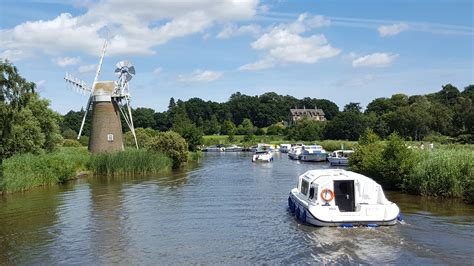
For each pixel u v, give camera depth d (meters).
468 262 15.29
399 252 16.55
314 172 24.72
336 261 15.77
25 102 32.41
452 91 158.25
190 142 88.88
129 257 17.28
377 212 20.44
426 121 99.50
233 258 16.73
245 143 135.00
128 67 68.31
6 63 31.20
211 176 48.84
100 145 63.47
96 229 22.33
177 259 16.83
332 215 20.45
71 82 68.69
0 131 33.31
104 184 42.22
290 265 15.59
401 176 33.47
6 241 20.17
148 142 65.19
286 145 109.44
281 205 28.20
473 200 27.11
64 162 45.09
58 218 25.36
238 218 24.20
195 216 25.05
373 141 48.47
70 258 17.36
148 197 32.91
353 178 22.17
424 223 21.22
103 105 64.31
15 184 36.62
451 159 29.67
